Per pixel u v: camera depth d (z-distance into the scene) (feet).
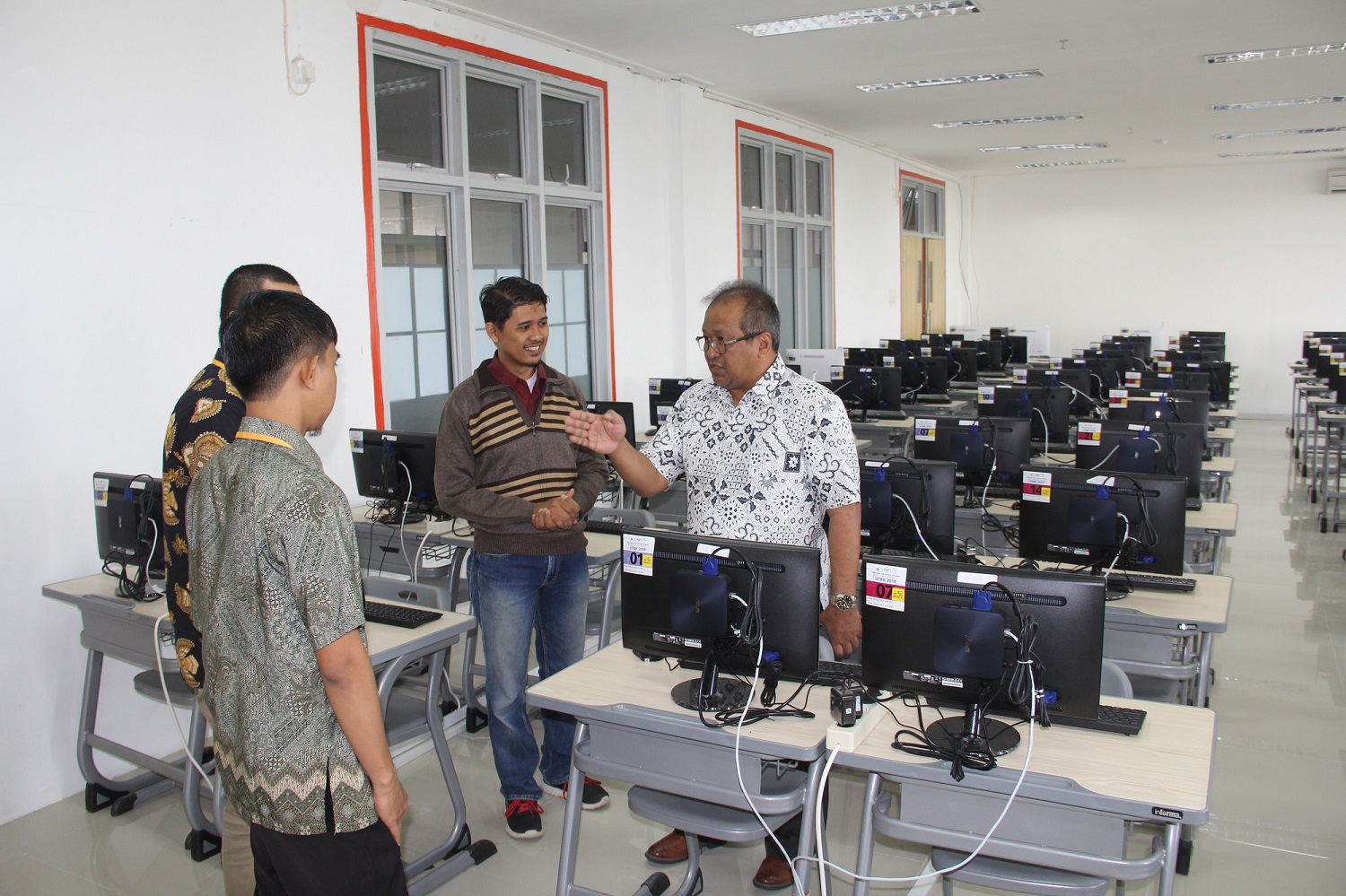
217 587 4.84
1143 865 5.32
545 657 9.49
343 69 13.97
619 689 6.70
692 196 23.35
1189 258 42.88
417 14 15.39
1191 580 9.52
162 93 11.44
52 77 10.30
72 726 10.72
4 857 9.40
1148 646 8.95
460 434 8.79
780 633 6.15
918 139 33.88
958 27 19.13
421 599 9.28
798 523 7.39
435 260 16.61
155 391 11.43
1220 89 25.61
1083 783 5.36
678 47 19.65
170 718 11.71
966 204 46.44
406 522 12.36
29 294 10.18
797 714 6.27
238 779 4.90
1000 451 13.19
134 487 9.48
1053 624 5.65
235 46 12.31
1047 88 25.32
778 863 8.43
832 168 32.04
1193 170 42.42
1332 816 9.60
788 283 30.40
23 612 10.23
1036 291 45.88
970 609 5.69
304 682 4.80
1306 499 24.68
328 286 13.87
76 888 8.85
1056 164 41.81
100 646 9.84
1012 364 34.27
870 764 5.77
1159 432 12.64
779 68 22.04
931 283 43.24
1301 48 21.22
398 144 15.67
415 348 16.28
